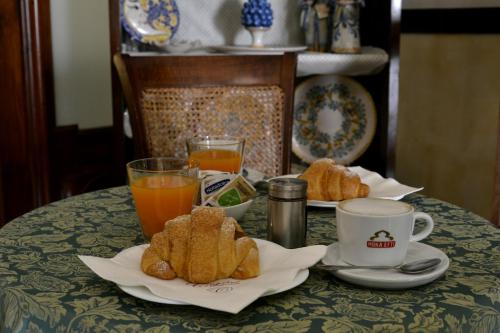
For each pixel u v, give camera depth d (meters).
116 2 1.89
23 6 2.11
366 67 2.15
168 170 0.97
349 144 2.34
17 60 2.15
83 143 2.41
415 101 2.78
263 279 0.69
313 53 2.13
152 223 0.90
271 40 2.34
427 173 2.78
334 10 2.15
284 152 1.68
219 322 0.63
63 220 1.01
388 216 0.73
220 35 2.25
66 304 0.67
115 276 0.69
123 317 0.64
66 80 2.34
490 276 0.76
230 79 1.66
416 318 0.64
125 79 1.56
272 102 1.68
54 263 0.81
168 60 1.61
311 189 1.06
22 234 0.93
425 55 2.70
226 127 1.65
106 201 1.14
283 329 0.61
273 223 0.85
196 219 0.71
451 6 2.58
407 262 0.76
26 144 2.21
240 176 1.00
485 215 2.54
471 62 2.52
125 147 2.08
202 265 0.68
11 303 0.70
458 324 0.64
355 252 0.75
